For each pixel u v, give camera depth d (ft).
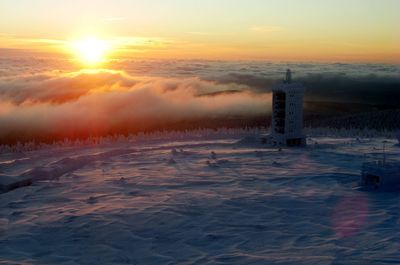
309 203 163.53
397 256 109.70
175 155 285.02
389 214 146.30
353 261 107.55
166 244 130.31
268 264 110.11
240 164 245.65
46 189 204.13
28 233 142.10
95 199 179.93
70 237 137.90
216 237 133.80
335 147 299.79
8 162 281.74
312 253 115.96
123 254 124.47
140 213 156.97
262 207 161.07
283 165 239.50
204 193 183.62
